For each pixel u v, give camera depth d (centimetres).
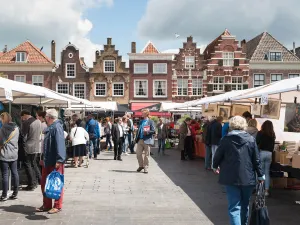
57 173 671
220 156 545
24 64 4016
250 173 529
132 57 4122
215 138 1236
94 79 4103
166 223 629
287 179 943
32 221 629
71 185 977
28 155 872
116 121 1597
